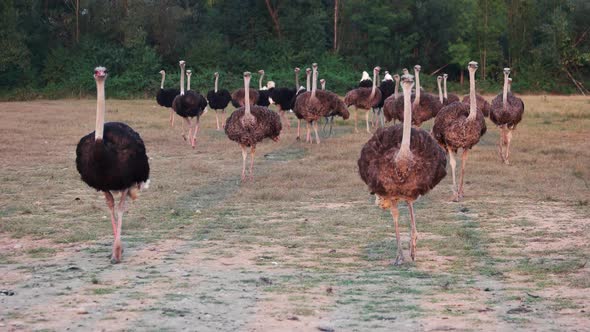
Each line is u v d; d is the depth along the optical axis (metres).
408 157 9.59
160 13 60.16
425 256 10.18
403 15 64.75
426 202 14.35
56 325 6.93
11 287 8.43
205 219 12.88
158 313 7.32
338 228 12.09
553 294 8.12
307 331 6.78
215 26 64.62
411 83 9.58
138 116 34.28
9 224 12.25
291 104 28.53
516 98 19.56
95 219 12.84
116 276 8.95
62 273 9.13
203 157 21.16
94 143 9.94
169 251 10.45
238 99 29.89
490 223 12.39
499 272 9.20
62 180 16.98
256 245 10.88
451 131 14.52
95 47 57.66
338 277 8.95
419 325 6.97
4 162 19.62
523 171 17.86
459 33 65.69
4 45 53.69
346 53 66.00
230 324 6.98
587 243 10.84
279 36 64.31
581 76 65.38
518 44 64.81
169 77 56.59
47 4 59.91
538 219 12.69
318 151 21.72
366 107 27.12
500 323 7.02
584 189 15.52
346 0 65.38
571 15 65.88
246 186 16.28
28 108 39.38
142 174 10.41
